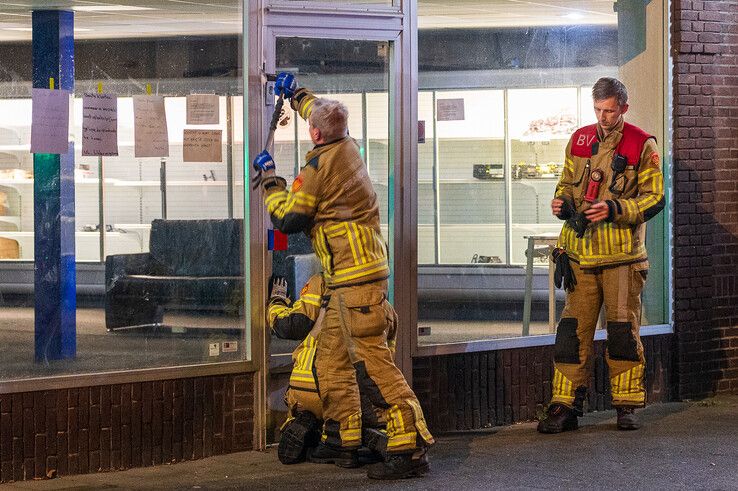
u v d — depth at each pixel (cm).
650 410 873
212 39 738
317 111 657
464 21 812
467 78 816
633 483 644
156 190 731
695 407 884
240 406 743
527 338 838
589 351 797
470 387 813
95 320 715
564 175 801
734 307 931
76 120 712
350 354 662
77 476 683
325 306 677
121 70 722
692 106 903
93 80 716
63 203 709
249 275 744
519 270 838
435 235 807
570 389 794
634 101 892
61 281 709
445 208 811
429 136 805
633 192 774
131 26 723
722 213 922
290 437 706
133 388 705
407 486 642
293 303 751
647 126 900
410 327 789
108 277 719
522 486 639
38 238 704
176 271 735
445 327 810
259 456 732
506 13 829
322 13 755
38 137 704
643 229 788
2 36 696
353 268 657
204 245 742
